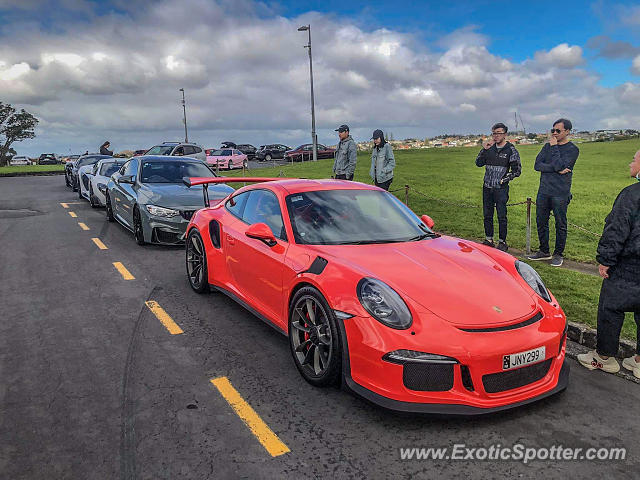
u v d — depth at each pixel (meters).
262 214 4.54
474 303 3.06
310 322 3.51
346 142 10.16
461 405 2.83
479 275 3.40
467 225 10.36
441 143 91.81
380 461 2.59
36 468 2.50
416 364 2.81
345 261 3.45
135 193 8.62
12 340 4.20
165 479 2.42
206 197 6.37
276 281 3.91
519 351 2.89
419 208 13.00
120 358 3.85
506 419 3.03
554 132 6.78
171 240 7.94
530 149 43.00
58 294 5.54
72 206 14.22
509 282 3.40
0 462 2.55
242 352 3.98
